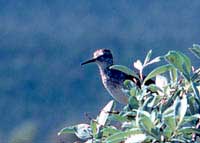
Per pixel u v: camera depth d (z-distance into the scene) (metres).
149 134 10.88
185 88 11.53
